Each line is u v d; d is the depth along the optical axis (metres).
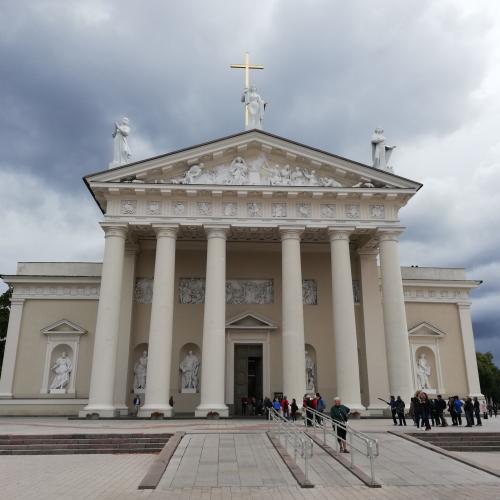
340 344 31.28
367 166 34.00
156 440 20.05
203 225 32.53
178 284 37.50
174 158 33.41
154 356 30.22
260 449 17.77
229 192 32.97
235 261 38.28
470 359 41.72
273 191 32.97
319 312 37.69
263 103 36.28
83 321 40.06
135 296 36.81
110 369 30.02
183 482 13.53
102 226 32.19
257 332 36.53
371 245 37.16
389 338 31.66
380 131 36.41
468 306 43.12
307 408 22.95
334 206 33.62
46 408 37.47
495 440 21.42
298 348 30.80
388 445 18.91
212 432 21.06
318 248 38.84
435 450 17.78
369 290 36.84
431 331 41.69
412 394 30.97
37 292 40.75
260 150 34.56
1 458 18.08
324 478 14.09
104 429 22.91
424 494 12.52
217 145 33.81
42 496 11.80
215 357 30.27
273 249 38.69
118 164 34.44
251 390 36.09
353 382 30.58
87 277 40.50
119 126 35.19
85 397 38.16
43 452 19.14
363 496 12.23
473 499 12.01
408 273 43.84
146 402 29.66
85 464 16.59
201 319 36.88
